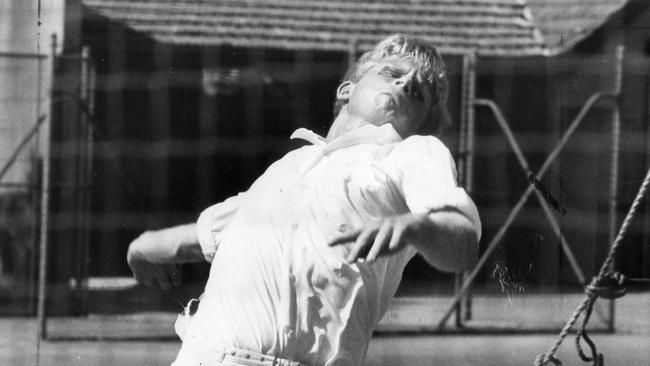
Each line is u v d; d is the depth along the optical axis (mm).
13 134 17078
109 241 18500
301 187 5078
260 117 19609
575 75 19094
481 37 20203
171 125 19359
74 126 17031
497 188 18969
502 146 19328
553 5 20609
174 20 19703
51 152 16750
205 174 19312
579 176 17875
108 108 18938
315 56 19703
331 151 5191
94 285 18109
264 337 4883
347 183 4980
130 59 19172
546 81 19547
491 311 16312
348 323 4887
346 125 5383
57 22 17297
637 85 17250
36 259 17328
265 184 5219
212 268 5164
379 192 4922
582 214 17453
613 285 5328
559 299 16469
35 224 17156
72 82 17172
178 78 19375
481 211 18344
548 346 14430
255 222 5070
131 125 19125
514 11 20922
